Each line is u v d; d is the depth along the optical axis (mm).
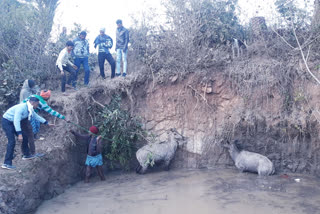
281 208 6047
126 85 9445
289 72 8938
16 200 6066
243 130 9023
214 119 9266
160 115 9523
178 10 10125
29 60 10547
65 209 6426
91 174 8617
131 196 7020
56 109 8961
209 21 10180
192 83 9406
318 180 7891
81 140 8812
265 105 8930
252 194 6832
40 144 7949
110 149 8867
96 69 11766
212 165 9203
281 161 8773
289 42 9672
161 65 9750
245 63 9406
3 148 7824
